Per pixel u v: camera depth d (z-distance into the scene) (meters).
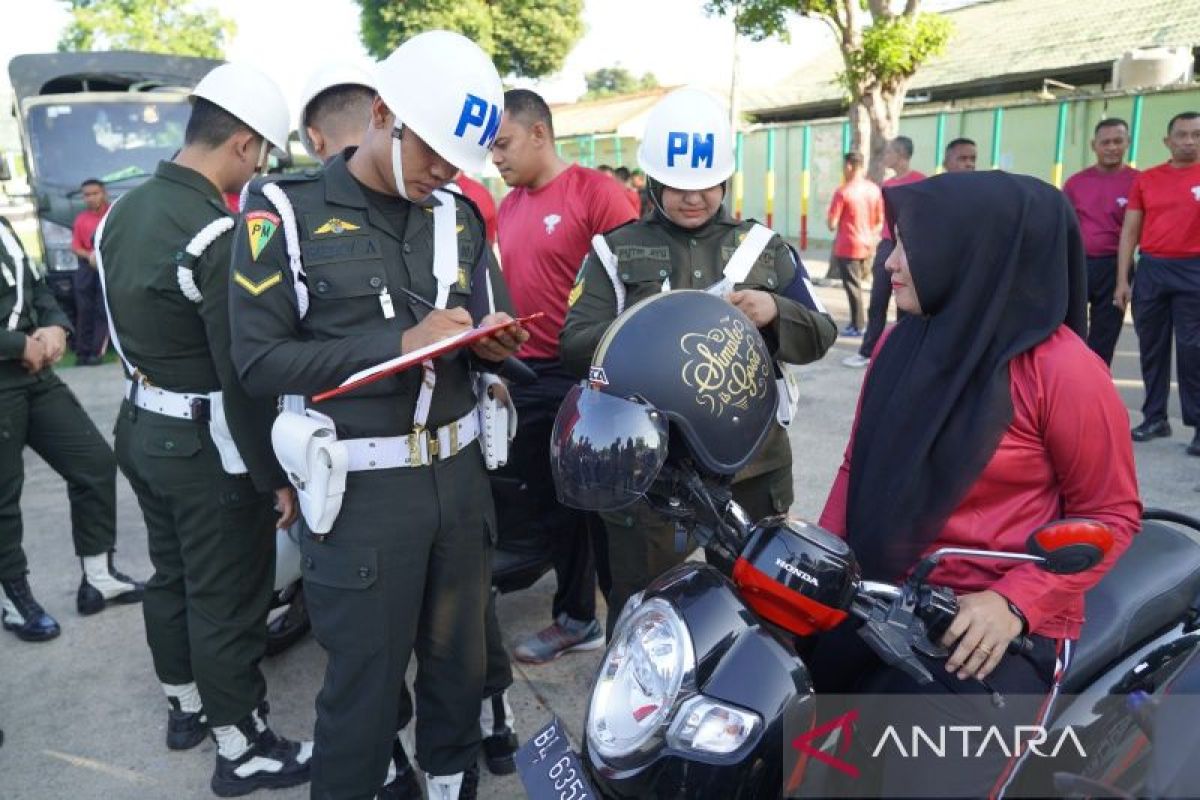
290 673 3.44
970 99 19.58
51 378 3.69
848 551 1.59
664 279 2.64
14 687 3.38
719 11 13.22
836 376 7.41
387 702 2.24
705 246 2.71
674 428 1.64
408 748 2.88
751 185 20.03
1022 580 1.60
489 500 2.44
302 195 2.12
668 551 2.64
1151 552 2.18
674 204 2.64
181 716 3.00
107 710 3.23
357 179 2.14
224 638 2.67
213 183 2.60
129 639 3.71
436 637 2.37
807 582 1.53
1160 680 1.84
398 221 2.19
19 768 2.91
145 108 10.05
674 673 1.50
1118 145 5.82
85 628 3.80
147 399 2.62
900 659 1.54
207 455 2.59
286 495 2.59
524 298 3.33
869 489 1.80
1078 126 13.83
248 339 2.07
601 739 1.58
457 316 2.04
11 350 3.39
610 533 2.67
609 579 3.25
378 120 2.06
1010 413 1.65
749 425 1.68
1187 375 5.22
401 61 2.02
